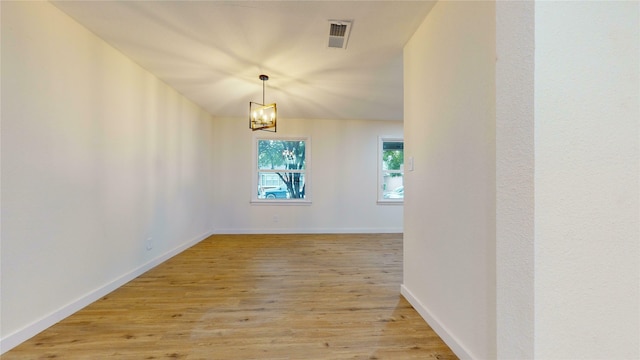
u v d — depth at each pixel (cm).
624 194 62
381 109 459
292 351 155
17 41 164
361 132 541
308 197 530
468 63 142
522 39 64
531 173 62
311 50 248
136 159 281
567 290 61
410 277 218
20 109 166
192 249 397
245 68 289
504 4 70
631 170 62
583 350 61
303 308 208
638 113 62
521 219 64
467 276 142
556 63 61
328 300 222
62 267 193
